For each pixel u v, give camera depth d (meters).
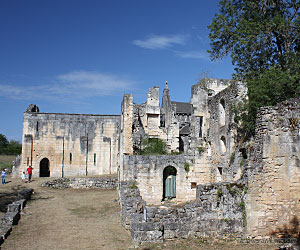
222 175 25.00
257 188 15.34
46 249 13.99
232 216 15.00
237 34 27.42
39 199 28.86
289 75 21.97
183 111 55.22
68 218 20.72
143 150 35.31
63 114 46.19
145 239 14.11
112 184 37.78
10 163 56.88
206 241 14.25
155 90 43.25
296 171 15.52
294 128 15.65
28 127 45.06
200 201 15.01
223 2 29.80
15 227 18.25
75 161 45.56
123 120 33.69
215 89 34.84
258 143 15.77
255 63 27.56
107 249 13.77
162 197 26.61
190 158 27.67
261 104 21.03
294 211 15.31
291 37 26.80
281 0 27.78
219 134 26.44
